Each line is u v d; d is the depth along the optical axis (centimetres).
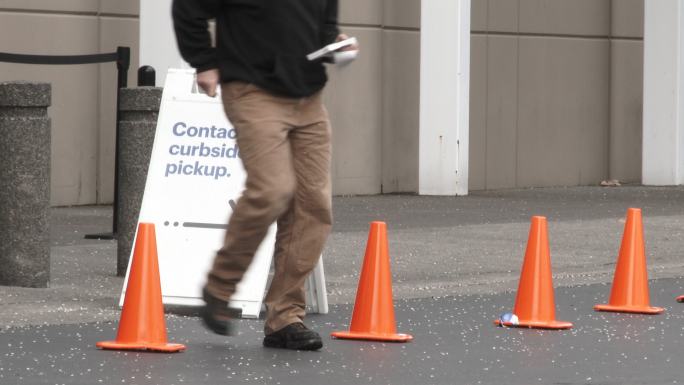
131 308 1727
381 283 1850
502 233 3394
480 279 2592
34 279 2295
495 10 5075
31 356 1664
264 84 1591
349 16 4622
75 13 3931
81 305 2131
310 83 1619
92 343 1770
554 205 4341
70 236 3156
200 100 2138
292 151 1662
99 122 4016
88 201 4006
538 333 1942
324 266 2736
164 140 2139
